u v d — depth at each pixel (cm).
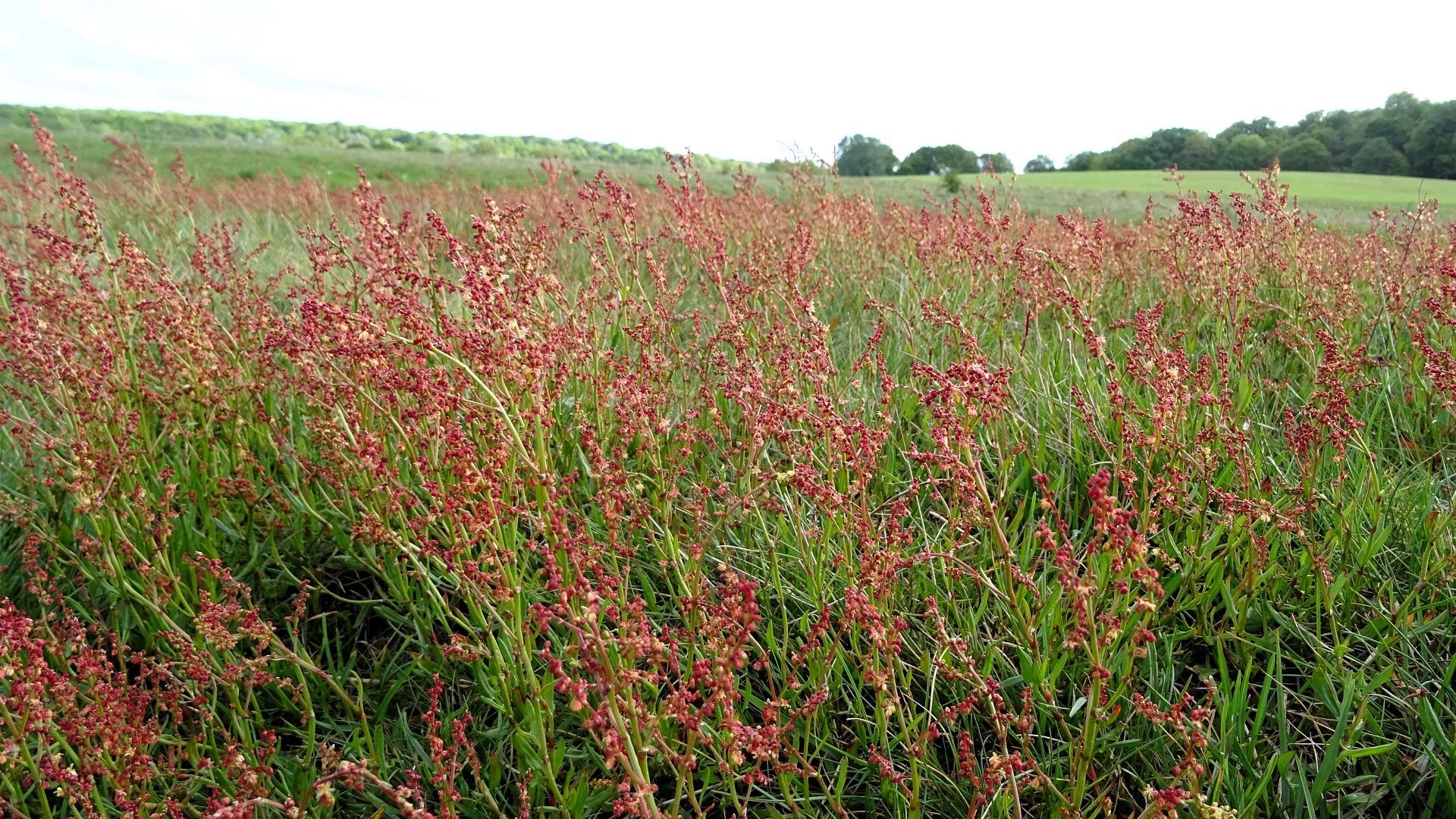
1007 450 326
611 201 446
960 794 215
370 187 407
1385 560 281
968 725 243
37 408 389
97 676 216
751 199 713
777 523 300
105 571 264
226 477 324
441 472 274
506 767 240
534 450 269
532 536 267
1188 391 314
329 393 301
